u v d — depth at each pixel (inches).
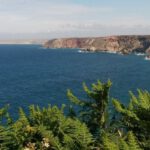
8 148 324.5
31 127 338.3
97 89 368.5
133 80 4904.0
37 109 378.0
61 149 316.2
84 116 365.7
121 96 3499.0
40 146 327.3
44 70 6766.7
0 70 6904.5
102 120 356.2
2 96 3690.9
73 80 5098.4
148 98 378.6
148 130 340.2
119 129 355.6
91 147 313.4
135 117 350.9
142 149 303.0
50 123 349.7
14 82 4948.3
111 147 280.7
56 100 3371.1
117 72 6107.3
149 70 6368.1
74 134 321.1
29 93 3873.0
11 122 354.9
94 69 6776.6
